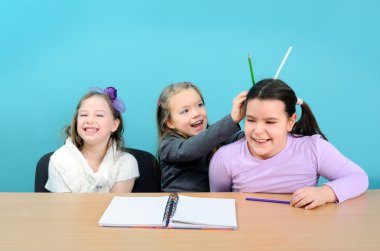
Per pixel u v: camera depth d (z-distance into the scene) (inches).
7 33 69.4
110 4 69.8
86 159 59.8
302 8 70.7
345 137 72.6
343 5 70.6
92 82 71.1
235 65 71.7
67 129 63.2
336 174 45.0
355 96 72.4
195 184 57.4
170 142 57.3
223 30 71.0
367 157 72.7
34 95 70.9
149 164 60.6
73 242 31.5
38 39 69.8
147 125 72.4
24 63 70.2
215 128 51.3
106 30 70.3
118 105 61.7
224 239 31.9
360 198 41.8
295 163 45.8
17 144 71.8
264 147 44.4
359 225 34.5
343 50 71.6
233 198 42.3
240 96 49.6
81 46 70.4
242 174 47.3
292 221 35.5
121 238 32.3
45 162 57.9
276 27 71.1
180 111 59.0
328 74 72.1
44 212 38.0
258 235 32.6
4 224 35.1
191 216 35.5
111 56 70.8
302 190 39.9
